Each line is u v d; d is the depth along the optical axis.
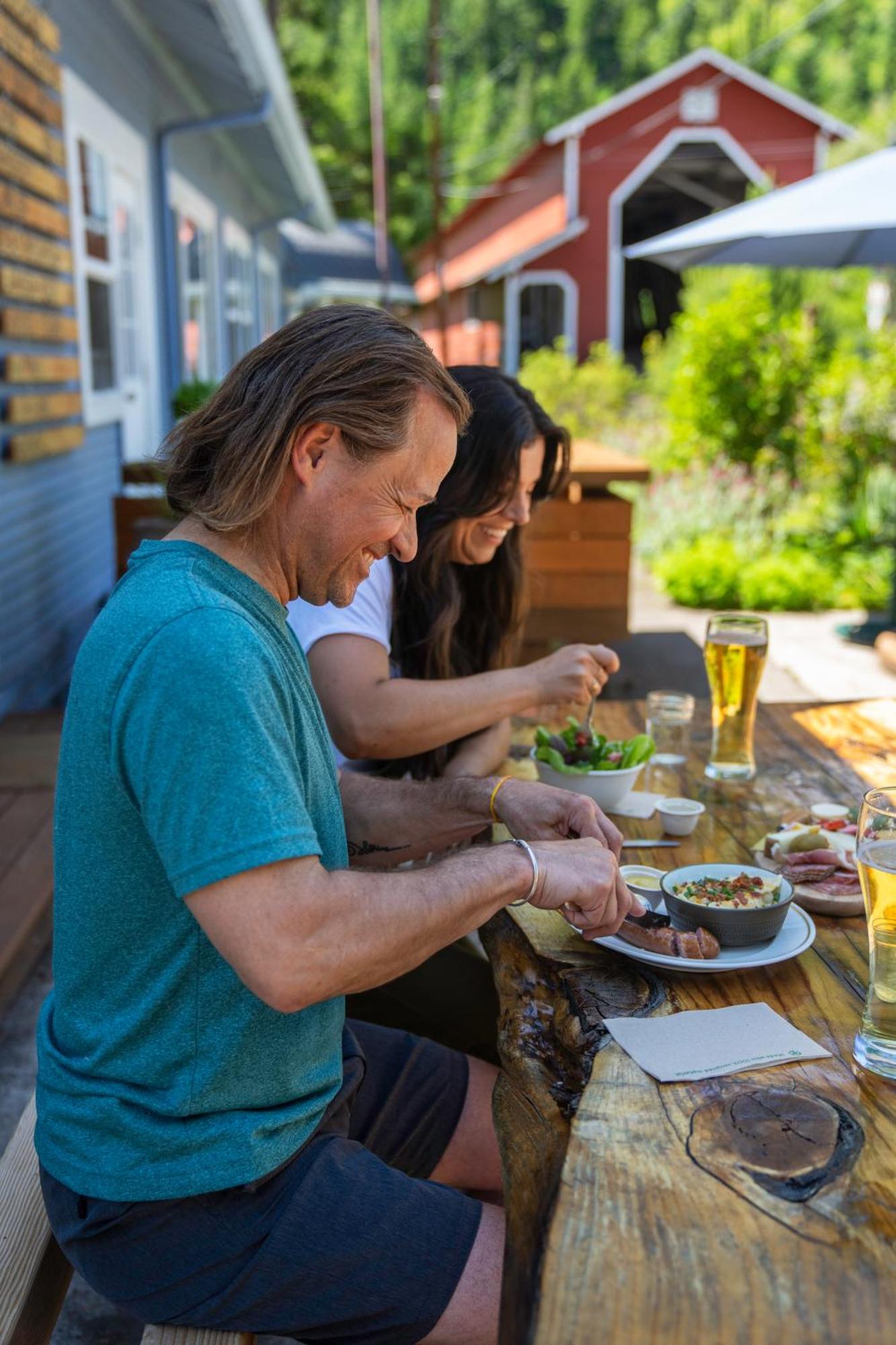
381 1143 1.73
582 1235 1.01
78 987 1.29
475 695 2.08
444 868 1.34
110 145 7.20
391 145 36.72
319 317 1.29
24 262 5.22
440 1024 2.25
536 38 35.44
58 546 6.18
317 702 1.40
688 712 2.38
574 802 1.71
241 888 1.11
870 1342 0.91
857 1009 1.42
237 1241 1.29
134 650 1.16
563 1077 1.29
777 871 1.76
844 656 6.88
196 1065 1.26
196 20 7.34
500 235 24.12
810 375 10.01
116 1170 1.27
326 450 1.26
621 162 20.52
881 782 2.25
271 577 1.33
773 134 20.70
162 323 8.99
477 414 2.20
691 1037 1.33
